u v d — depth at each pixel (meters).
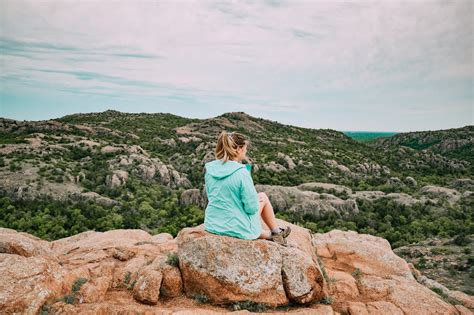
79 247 8.89
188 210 76.56
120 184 88.81
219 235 5.73
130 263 7.10
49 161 96.81
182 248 5.93
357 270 8.02
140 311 5.07
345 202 81.94
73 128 152.00
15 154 99.56
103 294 5.82
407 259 55.88
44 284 5.19
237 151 5.65
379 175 133.25
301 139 195.00
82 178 87.69
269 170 116.19
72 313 4.90
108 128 169.75
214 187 5.70
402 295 6.90
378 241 10.88
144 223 67.06
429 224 72.00
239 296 5.43
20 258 5.46
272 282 5.50
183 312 4.98
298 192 87.38
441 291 8.91
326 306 5.63
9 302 4.74
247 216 5.68
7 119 155.00
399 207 83.12
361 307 6.24
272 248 5.74
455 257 53.97
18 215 64.88
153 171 99.12
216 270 5.52
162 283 5.71
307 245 7.90
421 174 145.00
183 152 137.25
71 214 66.50
